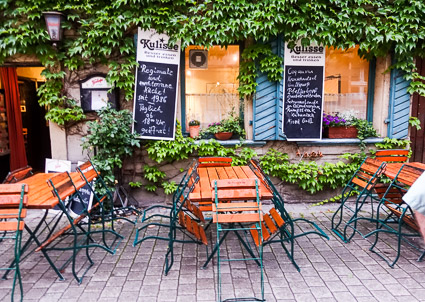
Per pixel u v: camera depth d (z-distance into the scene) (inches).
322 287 114.6
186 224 131.3
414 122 203.9
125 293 112.1
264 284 116.9
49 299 109.1
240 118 210.8
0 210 106.6
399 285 115.2
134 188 205.9
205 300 107.6
